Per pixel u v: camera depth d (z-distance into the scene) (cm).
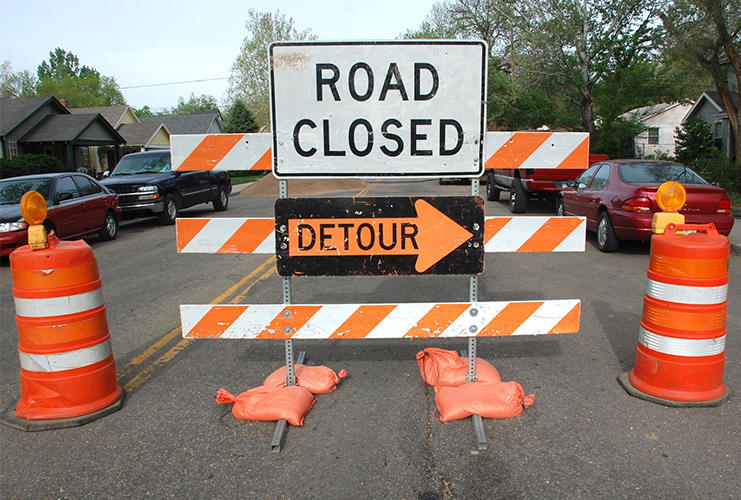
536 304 369
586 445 322
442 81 352
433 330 370
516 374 427
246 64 5091
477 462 307
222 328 373
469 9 3625
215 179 1712
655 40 2381
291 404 356
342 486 288
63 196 1046
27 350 356
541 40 2448
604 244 927
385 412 368
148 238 1202
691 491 278
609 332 522
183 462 312
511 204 1534
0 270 911
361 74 351
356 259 362
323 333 371
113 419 365
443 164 358
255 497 280
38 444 334
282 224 360
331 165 358
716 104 2858
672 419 352
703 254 356
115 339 526
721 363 372
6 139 2783
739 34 1808
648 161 959
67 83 7081
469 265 361
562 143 357
